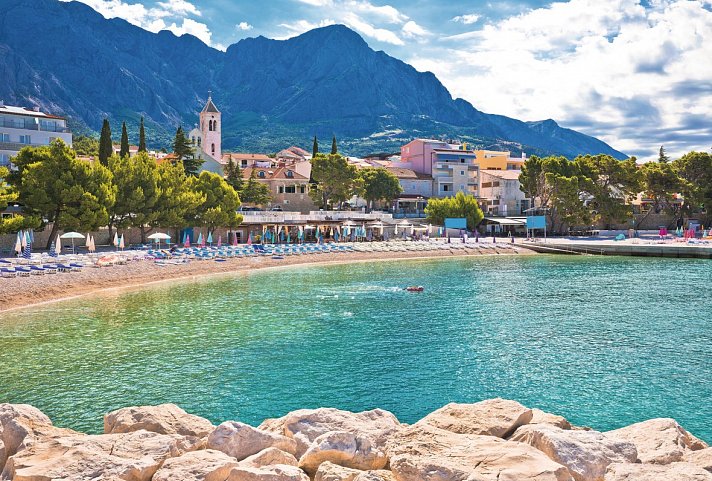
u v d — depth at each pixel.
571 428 14.75
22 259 56.47
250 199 120.69
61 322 38.62
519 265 81.69
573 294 52.44
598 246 102.06
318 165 120.81
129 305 45.81
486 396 23.84
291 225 108.75
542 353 30.66
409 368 27.89
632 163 126.38
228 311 43.22
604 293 53.12
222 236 101.81
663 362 28.83
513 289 55.97
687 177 134.00
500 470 10.49
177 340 33.50
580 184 123.56
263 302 47.53
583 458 11.34
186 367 27.94
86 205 67.50
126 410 14.97
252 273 70.50
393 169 150.75
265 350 31.25
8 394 23.86
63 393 24.05
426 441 12.35
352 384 25.44
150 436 13.14
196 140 147.88
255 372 27.20
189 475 10.95
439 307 45.34
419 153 158.62
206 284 59.47
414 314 42.19
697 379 25.95
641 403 22.94
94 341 33.16
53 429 14.32
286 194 131.38
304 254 85.31
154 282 60.97
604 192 125.38
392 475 11.09
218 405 22.78
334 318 40.59
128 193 79.25
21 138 101.19
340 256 88.12
